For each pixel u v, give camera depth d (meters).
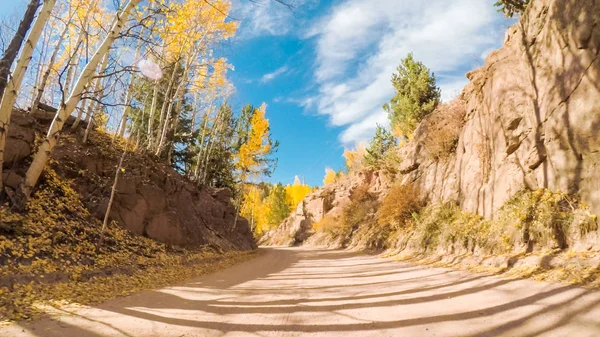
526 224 8.38
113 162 13.91
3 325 4.02
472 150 14.54
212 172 33.16
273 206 68.56
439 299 5.46
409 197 20.08
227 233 25.25
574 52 8.61
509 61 12.73
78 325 4.18
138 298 6.23
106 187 12.46
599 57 7.80
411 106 32.56
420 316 4.45
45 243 7.84
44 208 9.32
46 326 4.09
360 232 30.06
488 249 9.48
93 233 10.16
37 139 11.06
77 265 7.89
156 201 14.19
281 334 3.87
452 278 7.62
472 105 15.91
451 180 16.59
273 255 24.59
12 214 7.87
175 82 19.80
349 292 6.71
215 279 9.55
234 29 17.36
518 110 11.16
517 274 6.74
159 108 22.36
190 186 22.77
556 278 5.76
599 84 7.68
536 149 9.49
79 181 11.97
